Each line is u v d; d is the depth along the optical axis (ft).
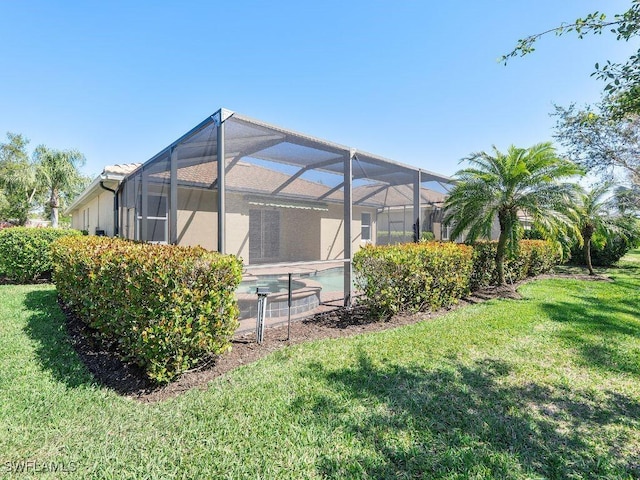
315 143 21.44
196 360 12.28
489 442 8.51
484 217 28.04
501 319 19.69
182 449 8.14
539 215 26.55
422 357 13.87
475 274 27.89
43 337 15.93
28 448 8.28
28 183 66.54
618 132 20.94
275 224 50.01
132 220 30.50
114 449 8.17
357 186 40.73
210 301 12.40
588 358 13.97
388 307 19.52
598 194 39.91
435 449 8.20
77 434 8.81
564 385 11.60
